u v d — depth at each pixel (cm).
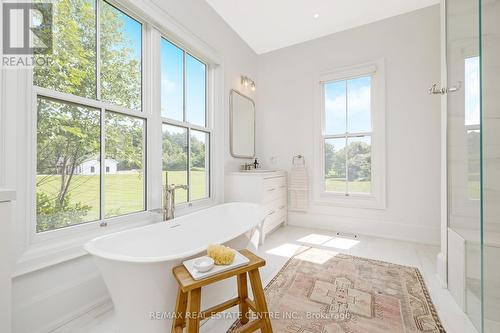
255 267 112
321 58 321
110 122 165
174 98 220
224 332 124
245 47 331
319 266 201
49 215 131
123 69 173
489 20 134
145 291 105
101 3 159
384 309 141
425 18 259
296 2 250
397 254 228
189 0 221
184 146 232
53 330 123
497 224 123
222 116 274
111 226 161
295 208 330
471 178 139
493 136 129
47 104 131
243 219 229
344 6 257
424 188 262
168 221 172
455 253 151
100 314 138
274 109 357
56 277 126
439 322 129
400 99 272
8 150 110
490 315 115
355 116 304
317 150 322
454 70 161
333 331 122
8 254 83
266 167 362
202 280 97
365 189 298
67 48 140
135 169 182
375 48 286
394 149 276
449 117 165
